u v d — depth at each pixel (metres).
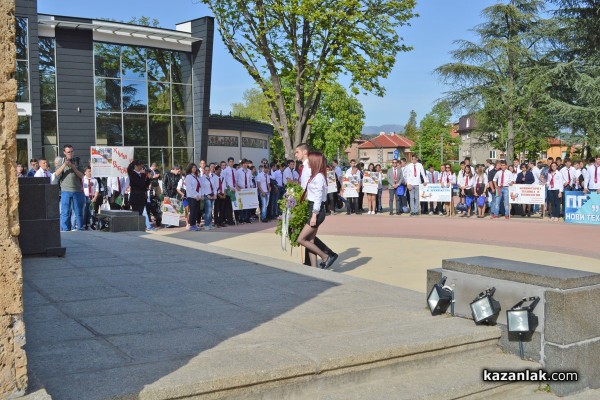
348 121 70.50
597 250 12.12
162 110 29.30
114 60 27.64
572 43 35.25
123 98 27.98
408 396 3.80
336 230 16.59
